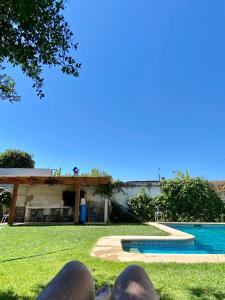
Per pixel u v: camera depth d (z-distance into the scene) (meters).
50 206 16.42
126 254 5.52
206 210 16.94
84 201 14.95
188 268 4.48
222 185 18.08
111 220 17.00
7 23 3.23
